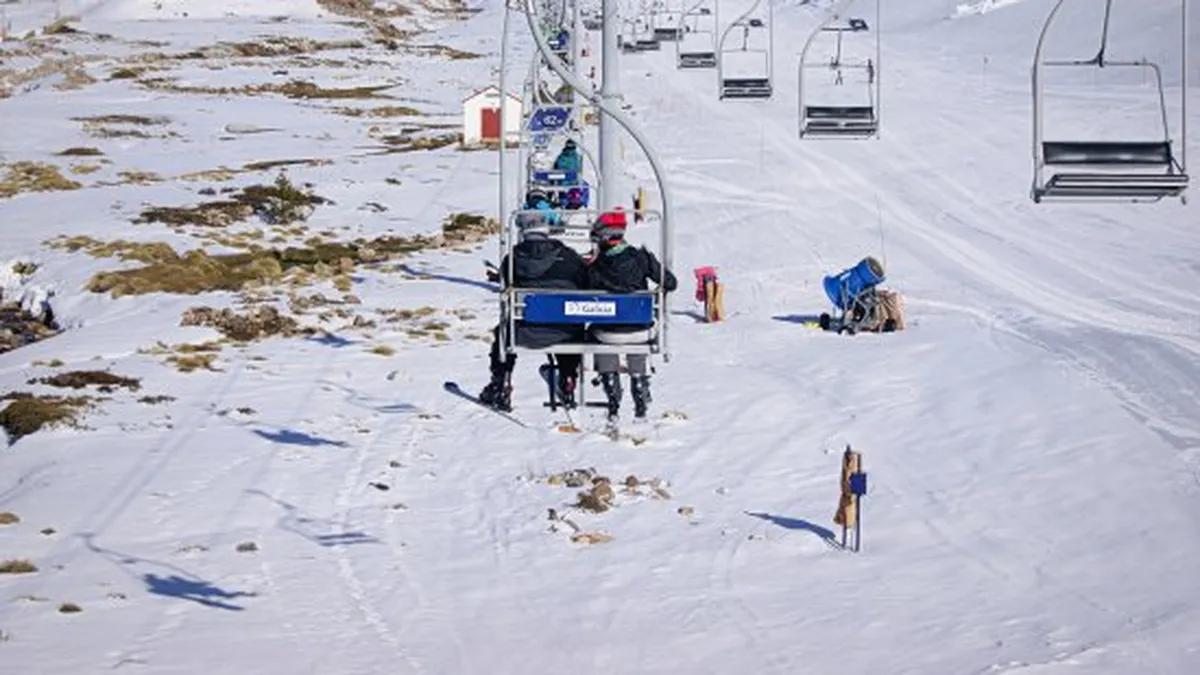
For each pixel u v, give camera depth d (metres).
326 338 45.34
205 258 57.91
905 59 126.00
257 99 121.94
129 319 48.34
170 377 39.75
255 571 24.53
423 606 22.84
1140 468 29.34
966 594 23.30
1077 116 87.50
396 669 19.80
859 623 21.92
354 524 27.36
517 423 34.72
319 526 27.23
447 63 152.88
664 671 19.91
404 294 52.41
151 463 31.33
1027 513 27.31
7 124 101.12
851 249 58.50
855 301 44.59
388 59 155.88
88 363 41.72
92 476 30.41
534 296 22.39
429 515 28.02
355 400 37.19
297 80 135.62
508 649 20.78
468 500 28.91
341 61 152.62
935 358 40.34
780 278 53.81
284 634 21.31
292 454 31.97
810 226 63.19
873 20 158.00
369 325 47.00
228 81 133.50
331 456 31.95
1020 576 24.12
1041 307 47.28
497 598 23.30
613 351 22.52
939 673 19.66
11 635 21.05
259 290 52.94
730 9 171.25
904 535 26.44
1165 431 32.00
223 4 199.00
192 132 101.06
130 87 127.69
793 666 20.06
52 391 37.69
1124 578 23.78
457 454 32.19
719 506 28.36
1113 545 25.33
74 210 69.00
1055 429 32.47
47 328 51.81
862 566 24.80
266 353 43.16
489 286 53.94
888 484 29.53
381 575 24.44
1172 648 20.58
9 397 37.00
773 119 95.44
